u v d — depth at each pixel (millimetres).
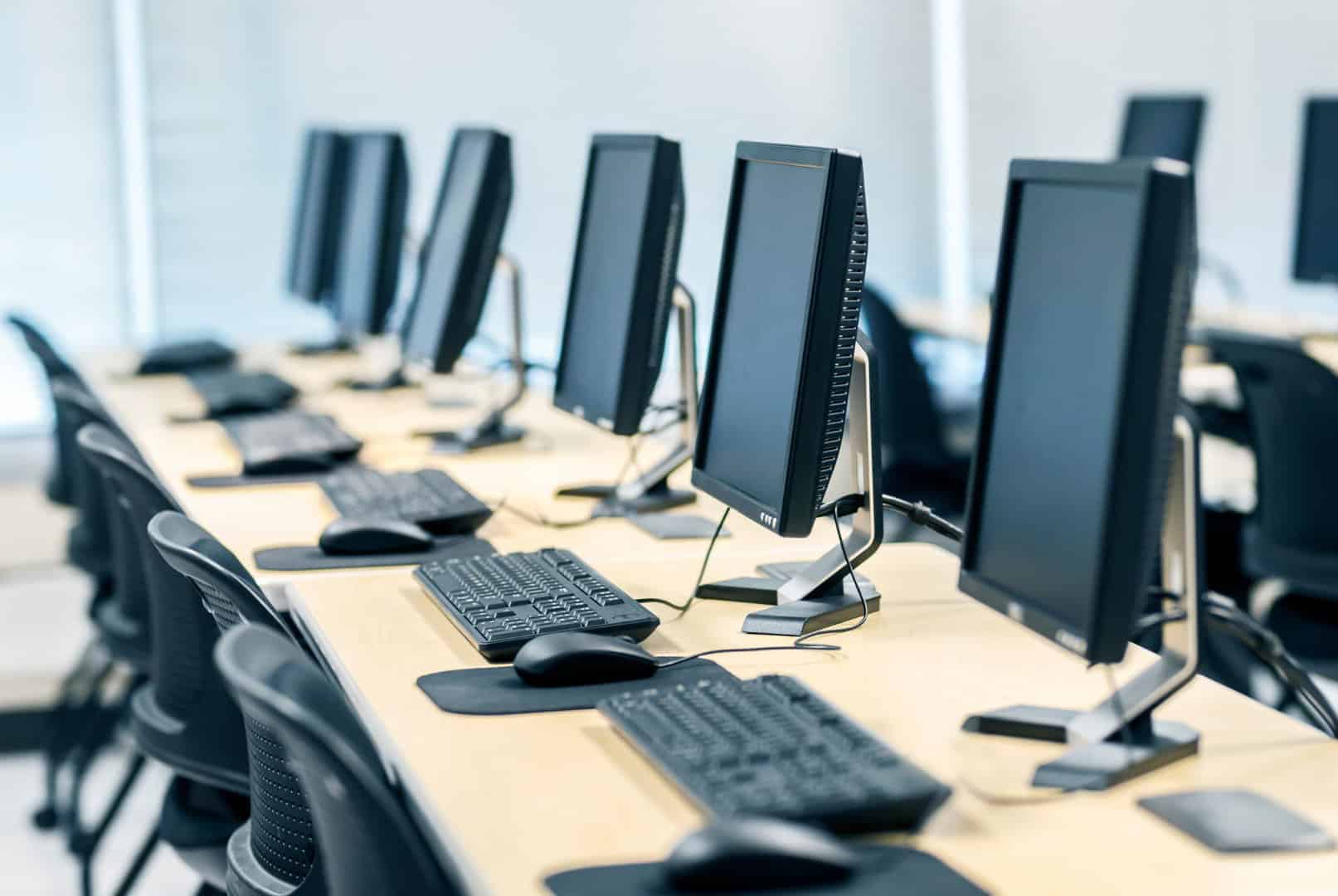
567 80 5777
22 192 5184
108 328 5348
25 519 5027
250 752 1786
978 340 4672
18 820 3553
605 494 2682
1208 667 3244
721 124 6031
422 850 1230
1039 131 6473
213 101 5379
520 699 1618
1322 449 2881
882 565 2207
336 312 4191
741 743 1390
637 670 1685
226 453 3111
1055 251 1448
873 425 1913
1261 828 1266
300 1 5430
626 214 2504
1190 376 4160
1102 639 1333
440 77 5621
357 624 1916
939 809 1329
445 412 3596
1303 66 5809
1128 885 1181
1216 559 3811
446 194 3357
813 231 1799
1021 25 6395
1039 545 1442
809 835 1166
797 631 1857
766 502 1854
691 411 2555
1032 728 1498
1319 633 2965
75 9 5160
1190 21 6145
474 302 3057
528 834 1282
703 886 1149
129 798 3662
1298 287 5875
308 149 4695
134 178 5332
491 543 2361
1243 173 6055
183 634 2195
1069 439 1405
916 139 6332
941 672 1712
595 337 2578
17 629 4504
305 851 1699
